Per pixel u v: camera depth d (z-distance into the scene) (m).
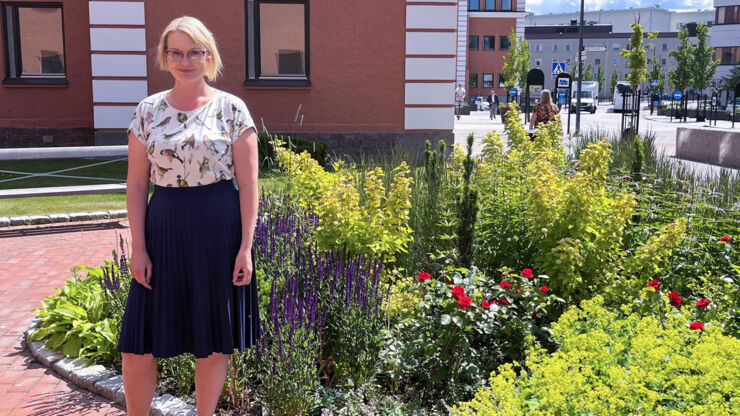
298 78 15.56
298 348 3.66
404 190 5.51
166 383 4.09
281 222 5.11
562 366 3.02
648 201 6.66
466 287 4.08
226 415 3.74
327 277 4.24
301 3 15.34
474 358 4.03
